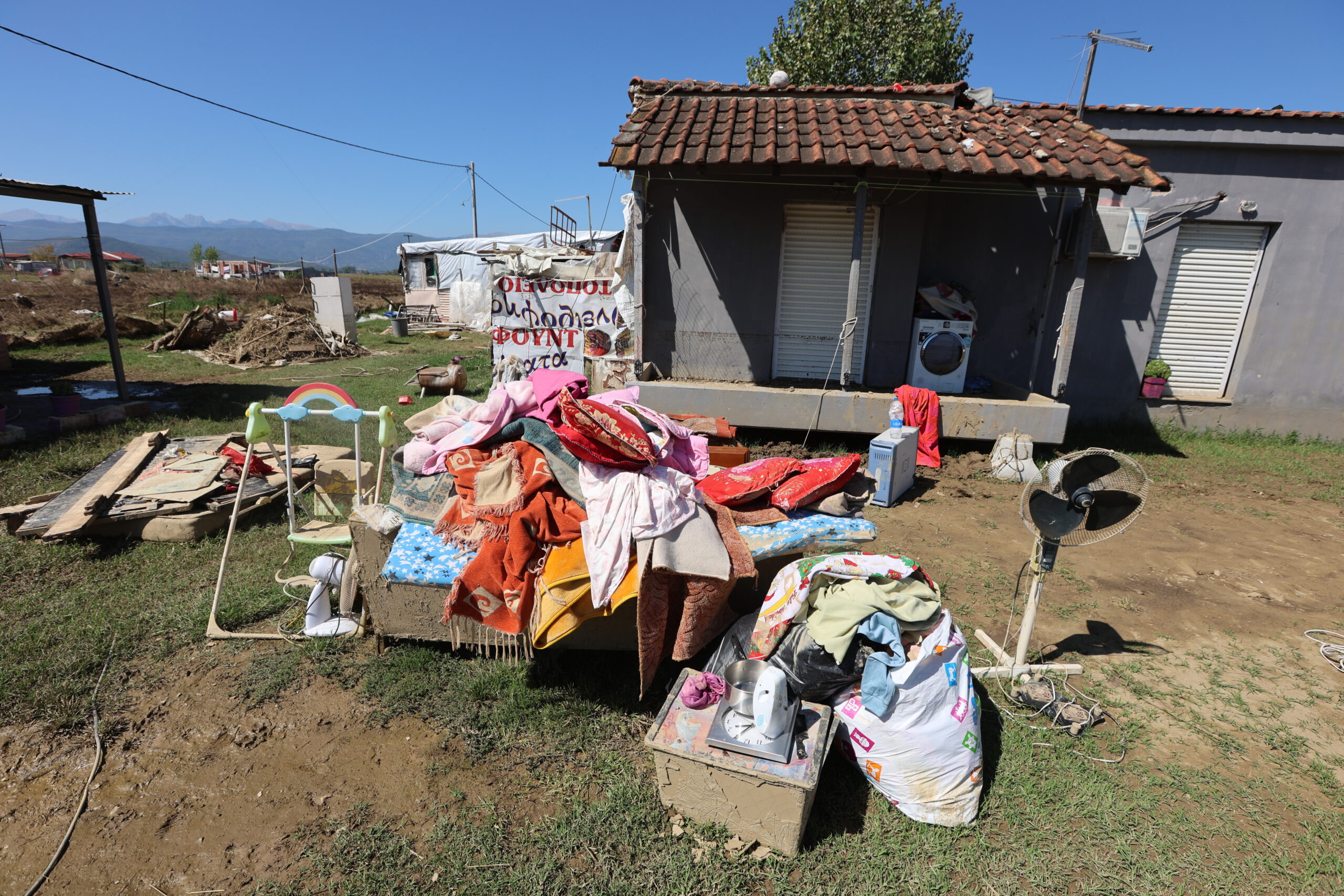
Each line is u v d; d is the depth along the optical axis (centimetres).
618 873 252
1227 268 970
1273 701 372
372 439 824
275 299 3144
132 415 916
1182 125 908
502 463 351
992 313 907
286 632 400
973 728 283
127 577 460
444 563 357
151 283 4028
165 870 251
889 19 1748
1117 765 316
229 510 537
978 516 642
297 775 298
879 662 279
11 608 416
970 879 254
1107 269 946
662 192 846
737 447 636
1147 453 896
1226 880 257
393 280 5881
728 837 268
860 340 880
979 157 736
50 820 272
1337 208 931
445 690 353
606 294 1021
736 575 315
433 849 262
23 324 2059
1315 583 523
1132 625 450
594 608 322
